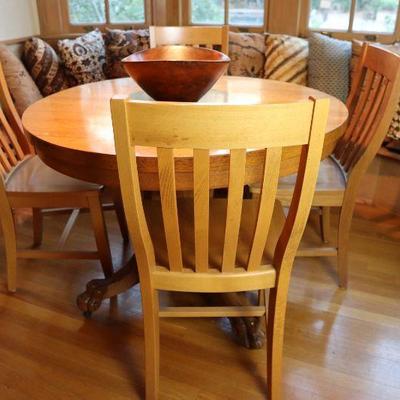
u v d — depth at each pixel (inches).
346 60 107.6
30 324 61.9
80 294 64.1
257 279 44.0
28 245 80.0
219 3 124.0
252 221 51.6
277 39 111.9
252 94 66.7
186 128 31.8
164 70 52.4
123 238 80.8
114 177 43.9
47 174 65.3
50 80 106.0
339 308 64.7
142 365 55.8
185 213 54.3
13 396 51.4
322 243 79.7
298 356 56.5
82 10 122.0
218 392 52.0
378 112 58.6
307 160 35.2
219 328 61.6
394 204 94.0
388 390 52.0
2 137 66.2
